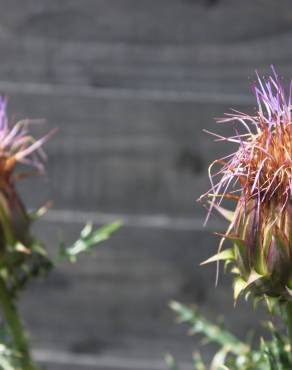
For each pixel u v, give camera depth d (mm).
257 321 1297
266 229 851
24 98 1304
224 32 1285
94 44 1300
